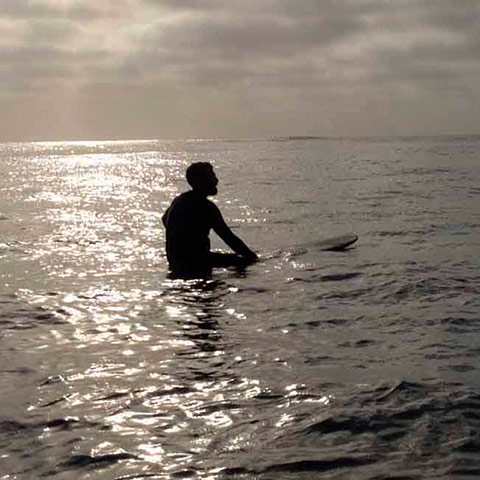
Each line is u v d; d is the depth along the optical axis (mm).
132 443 3234
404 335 5137
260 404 3717
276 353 4727
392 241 10438
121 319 5895
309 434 3289
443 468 2889
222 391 3943
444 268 8039
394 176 28234
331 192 20844
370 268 8109
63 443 3240
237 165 42156
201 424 3453
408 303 6281
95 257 9484
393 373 4180
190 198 8391
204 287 7230
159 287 7285
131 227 13055
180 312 6117
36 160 67562
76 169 44312
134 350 4887
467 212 14547
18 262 9148
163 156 68750
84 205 18375
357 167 36594
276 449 3127
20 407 3727
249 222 13406
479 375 4109
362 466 2928
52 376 4281
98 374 4312
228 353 4750
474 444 3117
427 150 62406
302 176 29875
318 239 10828
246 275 7832
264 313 6012
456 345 4816
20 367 4492
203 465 2984
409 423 3379
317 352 4730
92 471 2947
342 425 3381
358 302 6379
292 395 3838
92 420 3529
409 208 15617
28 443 3246
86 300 6707
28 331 5523
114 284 7492
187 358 4648
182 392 3939
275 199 18797
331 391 3885
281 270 8094
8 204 19016
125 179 31859
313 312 5996
